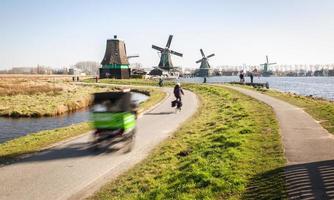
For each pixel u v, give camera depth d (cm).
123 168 1348
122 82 9144
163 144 1731
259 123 1983
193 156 1397
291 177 1003
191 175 1114
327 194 861
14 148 1711
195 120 2467
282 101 3328
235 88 5641
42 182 1195
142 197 1014
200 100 4081
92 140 1855
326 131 1677
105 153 1587
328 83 15475
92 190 1119
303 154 1248
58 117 3884
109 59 10894
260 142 1484
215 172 1124
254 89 5384
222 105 3269
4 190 1120
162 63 13712
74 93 6275
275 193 906
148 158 1483
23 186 1156
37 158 1512
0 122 3531
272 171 1076
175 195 989
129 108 1711
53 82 9156
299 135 1592
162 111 3092
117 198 1039
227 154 1302
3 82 8062
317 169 1057
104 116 1666
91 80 10306
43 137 1991
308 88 10925
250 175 1072
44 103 4747
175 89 3041
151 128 2217
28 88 6794
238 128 1838
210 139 1683
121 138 1675
